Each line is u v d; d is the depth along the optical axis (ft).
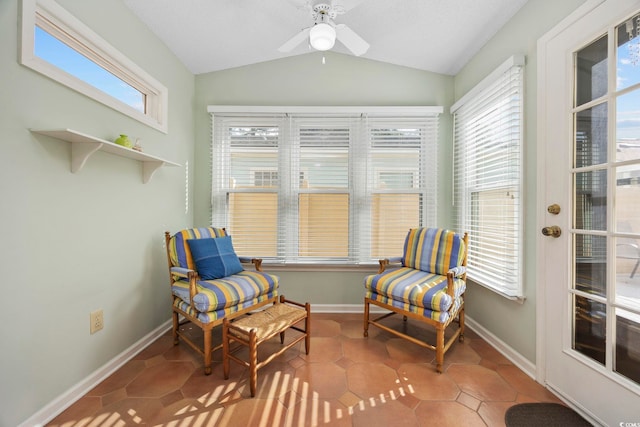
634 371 3.79
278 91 8.66
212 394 4.82
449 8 6.07
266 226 8.77
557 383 4.84
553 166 4.93
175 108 7.66
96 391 4.87
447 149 8.64
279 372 5.46
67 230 4.56
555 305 4.89
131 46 5.95
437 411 4.46
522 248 5.67
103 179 5.28
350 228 8.68
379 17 6.55
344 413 4.41
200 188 8.74
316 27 4.79
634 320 3.78
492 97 6.57
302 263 8.58
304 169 8.69
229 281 6.26
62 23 4.39
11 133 3.73
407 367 5.66
